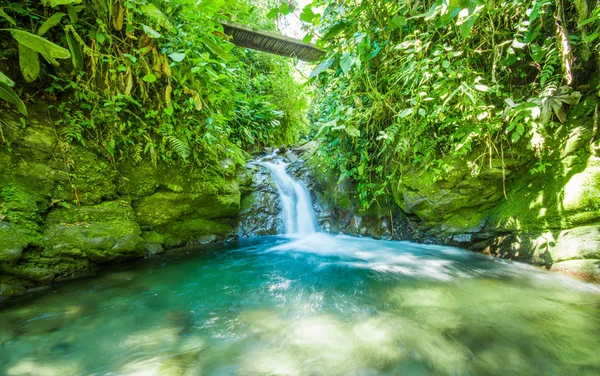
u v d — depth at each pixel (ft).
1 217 6.73
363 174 13.00
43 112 8.42
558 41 7.38
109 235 8.93
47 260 7.62
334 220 16.74
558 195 8.13
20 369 4.33
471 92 7.69
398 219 13.93
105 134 9.68
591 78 7.81
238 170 16.40
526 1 7.57
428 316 6.21
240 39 13.43
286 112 26.37
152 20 9.43
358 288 8.13
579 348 4.85
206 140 12.60
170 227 12.38
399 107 10.40
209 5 9.78
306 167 19.66
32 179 7.69
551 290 7.27
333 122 9.68
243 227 15.71
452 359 4.66
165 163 11.48
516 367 4.43
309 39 8.07
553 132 8.54
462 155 10.05
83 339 5.21
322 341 5.23
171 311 6.50
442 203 10.69
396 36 10.04
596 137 7.52
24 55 5.94
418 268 9.85
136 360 4.60
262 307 6.81
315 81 13.16
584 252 7.26
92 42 8.73
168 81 10.19
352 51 8.88
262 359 4.68
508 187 10.05
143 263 10.19
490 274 8.66
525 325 5.66
